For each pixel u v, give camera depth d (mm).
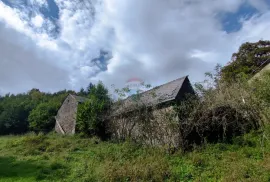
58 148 14391
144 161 8844
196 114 11000
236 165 7203
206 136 10859
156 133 11969
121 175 7430
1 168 9922
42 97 59656
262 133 9109
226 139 10219
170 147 10648
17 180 8195
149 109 13000
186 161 8773
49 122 32219
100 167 8508
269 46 23656
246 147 8922
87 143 15938
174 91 13961
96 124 17875
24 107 40031
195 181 6762
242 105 10273
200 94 12242
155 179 7086
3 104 44688
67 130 24531
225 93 11062
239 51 24688
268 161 6980
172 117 11312
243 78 12203
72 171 8844
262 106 9672
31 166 10133
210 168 7637
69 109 25469
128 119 14656
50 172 8984
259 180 5875
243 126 10328
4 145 16578
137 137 13422
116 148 11914
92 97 19594
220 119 10695
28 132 32625
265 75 11602
